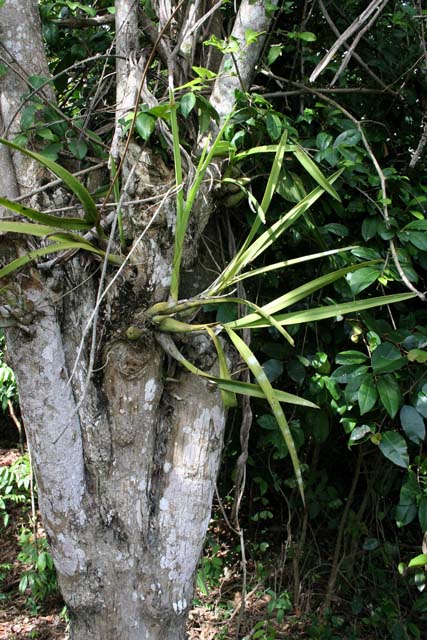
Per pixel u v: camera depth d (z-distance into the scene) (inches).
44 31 91.4
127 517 75.7
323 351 90.5
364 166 84.2
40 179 72.0
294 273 93.1
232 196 76.7
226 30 95.4
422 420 75.0
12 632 117.6
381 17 98.8
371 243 85.5
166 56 80.8
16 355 70.8
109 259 67.8
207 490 78.2
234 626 115.6
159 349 74.0
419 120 99.0
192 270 78.7
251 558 128.7
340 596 122.3
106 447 74.9
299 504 120.9
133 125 65.1
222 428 79.3
